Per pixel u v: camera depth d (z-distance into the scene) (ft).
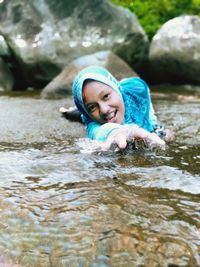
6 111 13.41
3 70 23.67
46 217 4.95
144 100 9.17
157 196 5.51
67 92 17.87
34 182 6.09
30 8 24.00
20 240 4.51
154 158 7.40
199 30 23.21
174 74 23.66
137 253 4.24
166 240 4.42
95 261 4.16
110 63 18.62
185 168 6.79
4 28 23.70
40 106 14.71
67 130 10.23
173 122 11.13
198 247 4.30
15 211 5.11
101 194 5.58
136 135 7.89
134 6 31.01
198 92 20.93
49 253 4.30
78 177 6.31
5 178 6.27
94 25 24.02
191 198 5.44
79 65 18.43
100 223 4.77
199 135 9.41
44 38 23.32
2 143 8.82
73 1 24.26
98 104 8.36
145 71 25.17
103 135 8.11
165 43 23.32
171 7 30.30
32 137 9.43
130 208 5.13
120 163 7.07
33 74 23.43
